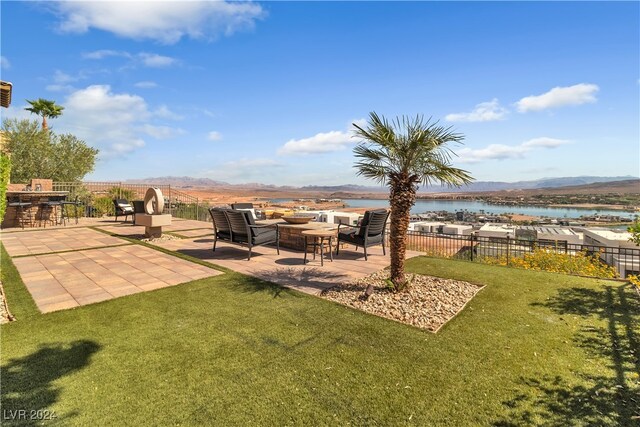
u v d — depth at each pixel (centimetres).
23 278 547
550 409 222
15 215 1272
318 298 454
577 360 289
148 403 222
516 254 909
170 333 336
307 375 261
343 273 597
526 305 433
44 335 327
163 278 550
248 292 477
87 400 224
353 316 390
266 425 203
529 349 309
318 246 789
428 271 620
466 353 301
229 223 741
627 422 210
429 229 2133
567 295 474
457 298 458
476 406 225
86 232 1123
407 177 484
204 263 665
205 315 386
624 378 261
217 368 269
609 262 1016
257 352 298
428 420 210
